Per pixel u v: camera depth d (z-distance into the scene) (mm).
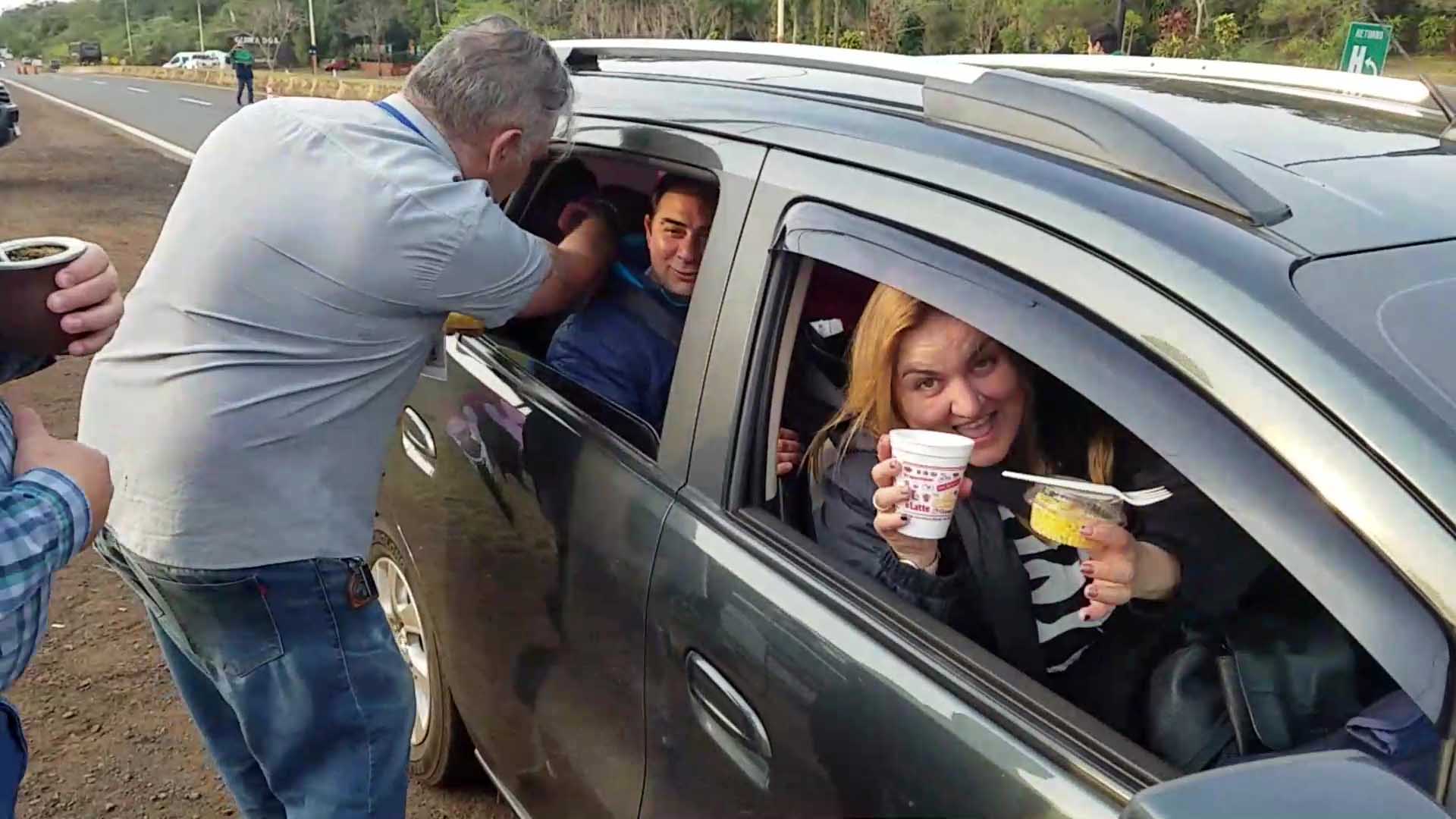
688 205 2090
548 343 2383
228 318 2010
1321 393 1184
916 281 1553
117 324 1597
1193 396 1273
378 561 3006
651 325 2174
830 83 2082
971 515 1702
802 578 1635
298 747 2248
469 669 2549
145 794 3082
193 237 2039
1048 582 1698
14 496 1396
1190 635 1545
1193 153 1477
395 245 1973
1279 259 1323
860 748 1476
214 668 2207
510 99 2139
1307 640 1416
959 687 1426
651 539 1854
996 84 1669
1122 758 1319
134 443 2078
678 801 1832
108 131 22422
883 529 1635
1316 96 2148
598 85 2492
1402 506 1120
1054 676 1636
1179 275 1309
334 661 2197
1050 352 1394
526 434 2232
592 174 2463
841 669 1520
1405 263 1359
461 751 2881
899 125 1740
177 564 2072
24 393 6082
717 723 1707
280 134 2023
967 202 1527
